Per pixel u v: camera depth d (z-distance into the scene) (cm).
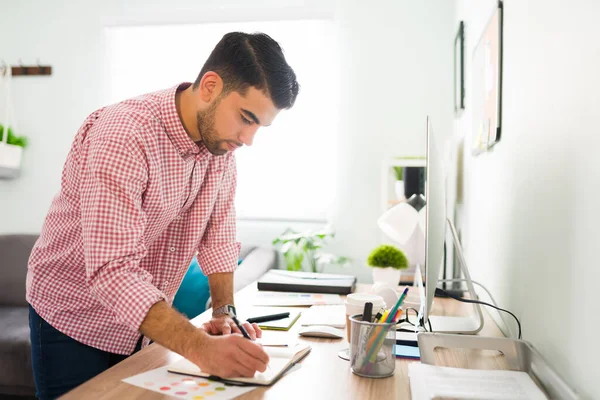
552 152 92
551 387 78
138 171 99
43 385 121
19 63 335
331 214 306
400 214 197
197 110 108
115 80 326
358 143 303
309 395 82
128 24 323
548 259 94
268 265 271
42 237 123
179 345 88
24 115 335
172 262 133
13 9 336
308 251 303
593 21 73
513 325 122
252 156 314
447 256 256
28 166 333
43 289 120
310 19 307
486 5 166
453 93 290
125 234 95
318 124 307
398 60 298
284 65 102
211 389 83
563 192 85
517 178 119
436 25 294
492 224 152
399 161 266
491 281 153
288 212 312
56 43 332
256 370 86
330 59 306
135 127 102
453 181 261
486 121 157
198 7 320
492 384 83
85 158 103
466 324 132
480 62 169
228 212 139
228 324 112
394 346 93
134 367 94
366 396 82
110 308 94
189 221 131
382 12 299
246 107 102
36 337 121
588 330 73
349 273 304
